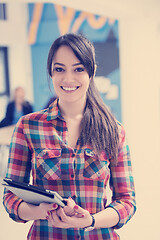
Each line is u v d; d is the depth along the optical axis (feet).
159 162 16.51
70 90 4.26
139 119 17.49
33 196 3.89
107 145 4.40
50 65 4.34
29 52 23.84
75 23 22.66
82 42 4.18
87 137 4.36
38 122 4.41
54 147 4.32
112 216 4.22
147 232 10.73
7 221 11.59
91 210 4.28
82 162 4.29
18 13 22.89
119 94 22.54
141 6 16.06
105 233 4.31
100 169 4.33
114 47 22.31
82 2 13.00
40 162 4.28
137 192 13.83
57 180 4.25
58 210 3.96
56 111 4.45
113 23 21.95
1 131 16.58
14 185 3.83
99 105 4.61
